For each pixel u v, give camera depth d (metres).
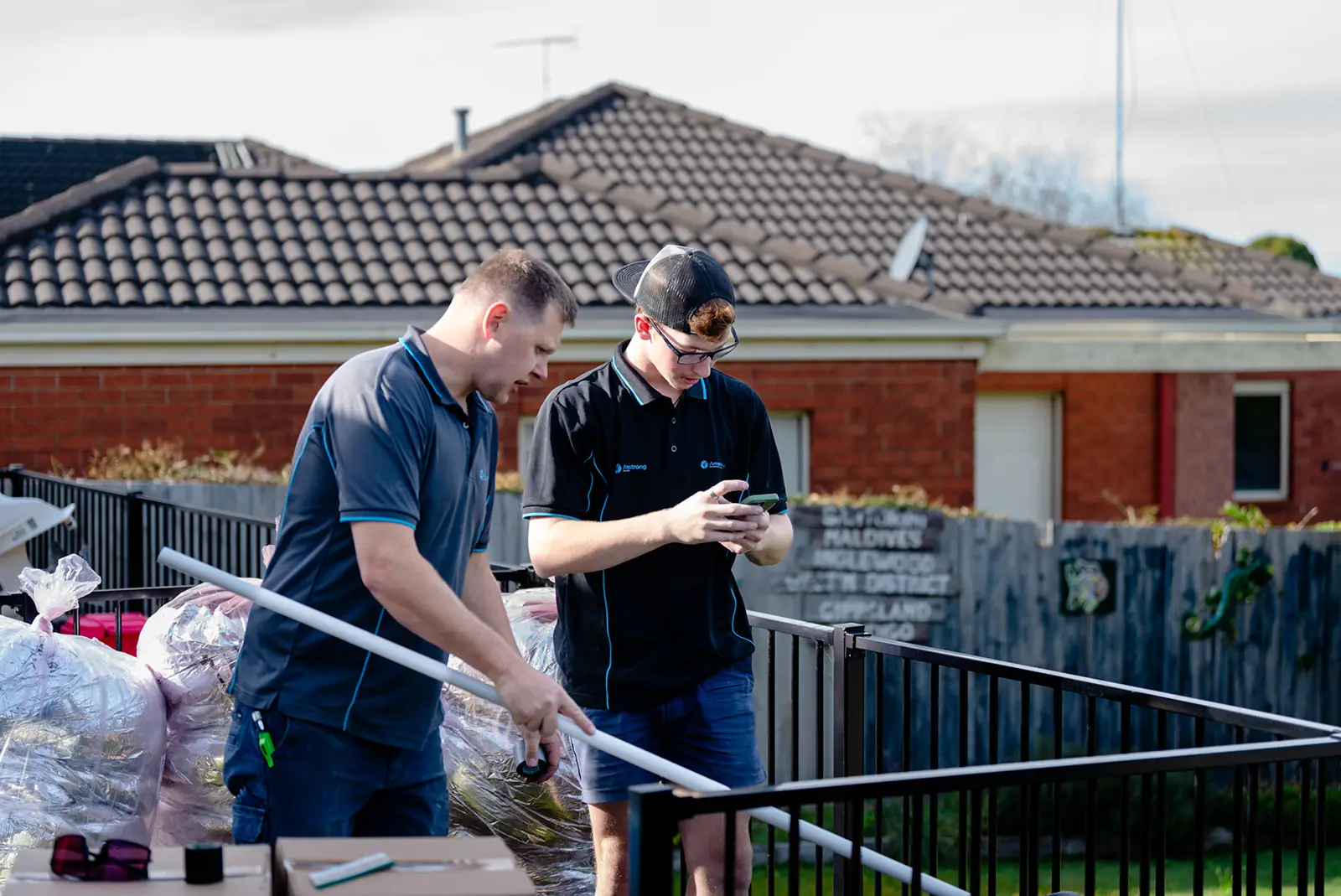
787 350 12.20
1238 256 19.61
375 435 2.73
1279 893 2.67
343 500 2.71
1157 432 14.75
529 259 2.94
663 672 3.42
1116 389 14.66
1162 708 2.95
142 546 7.54
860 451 12.39
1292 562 9.13
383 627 2.87
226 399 11.54
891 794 2.29
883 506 9.07
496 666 2.71
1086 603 9.07
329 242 12.89
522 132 16.22
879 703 3.77
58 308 11.59
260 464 11.57
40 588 3.54
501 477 9.84
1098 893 7.39
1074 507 14.60
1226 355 13.58
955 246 15.50
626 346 3.49
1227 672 9.12
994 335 12.40
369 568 2.70
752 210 15.50
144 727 3.50
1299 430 15.80
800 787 2.24
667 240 13.49
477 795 3.93
